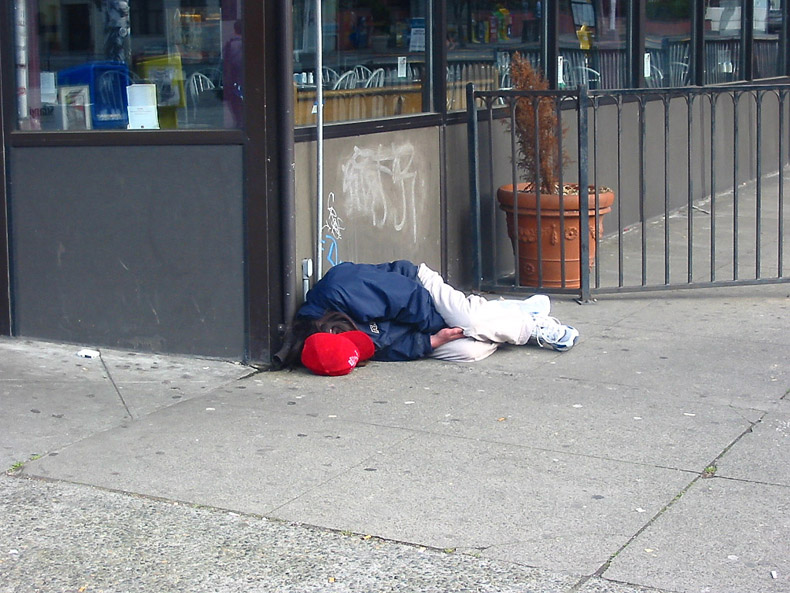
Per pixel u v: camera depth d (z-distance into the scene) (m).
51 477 4.70
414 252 7.43
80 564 3.91
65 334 6.70
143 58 6.27
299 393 5.78
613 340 6.69
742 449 4.87
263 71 5.94
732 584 3.66
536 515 4.22
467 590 3.66
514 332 6.37
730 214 11.06
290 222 6.10
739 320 7.12
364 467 4.73
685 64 11.46
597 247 7.56
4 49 6.52
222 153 6.12
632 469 4.66
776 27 13.95
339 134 6.57
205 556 3.96
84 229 6.51
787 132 14.26
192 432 5.21
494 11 8.32
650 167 10.74
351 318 6.21
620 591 3.63
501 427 5.21
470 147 7.57
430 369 6.17
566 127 8.13
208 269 6.28
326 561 3.89
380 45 7.05
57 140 6.45
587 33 9.63
